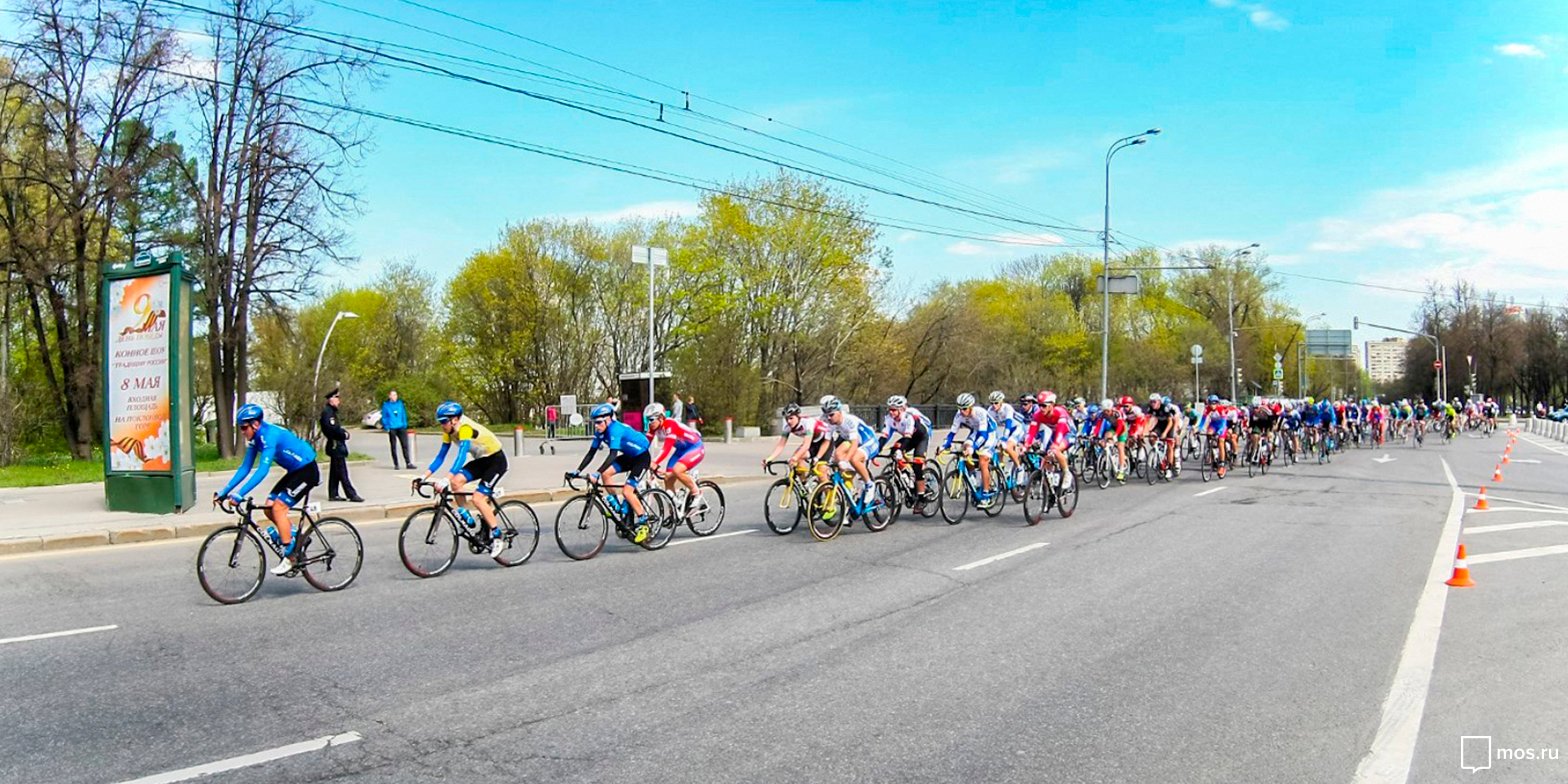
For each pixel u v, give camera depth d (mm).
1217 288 65875
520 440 26203
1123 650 6285
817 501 11156
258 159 24422
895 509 12461
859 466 11492
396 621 7094
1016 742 4602
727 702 5191
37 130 23344
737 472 21094
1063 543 10977
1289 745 4574
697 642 6477
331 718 4938
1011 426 13359
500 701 5207
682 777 4152
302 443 8133
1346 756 4434
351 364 55625
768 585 8484
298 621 7102
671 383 37094
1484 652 6242
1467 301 82500
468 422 9141
